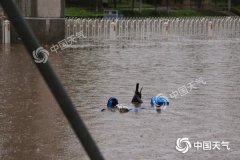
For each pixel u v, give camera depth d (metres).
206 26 60.50
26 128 12.93
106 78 21.39
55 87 3.01
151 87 19.38
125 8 91.19
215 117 14.59
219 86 19.92
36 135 12.27
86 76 21.81
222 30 58.81
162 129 13.07
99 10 84.62
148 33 51.94
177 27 59.19
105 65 25.64
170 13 88.69
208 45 39.22
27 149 11.05
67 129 12.91
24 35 2.96
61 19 36.91
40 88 18.78
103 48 35.00
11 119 13.89
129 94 17.89
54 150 10.99
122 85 19.70
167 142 11.83
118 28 55.84
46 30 36.34
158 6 100.12
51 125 13.30
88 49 34.00
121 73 22.92
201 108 15.82
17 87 18.91
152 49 34.94
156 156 10.62
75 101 16.41
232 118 14.50
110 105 15.68
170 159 10.41
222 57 30.59
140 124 13.62
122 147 11.25
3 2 2.91
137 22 57.94
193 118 14.45
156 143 11.70
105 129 12.90
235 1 105.00
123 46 36.72
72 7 84.94
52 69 3.02
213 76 22.50
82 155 10.65
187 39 45.09
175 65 26.16
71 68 24.30
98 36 46.41
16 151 10.88
